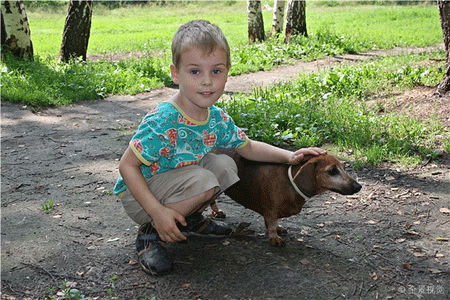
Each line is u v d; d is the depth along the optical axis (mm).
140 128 2842
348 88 7805
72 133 6691
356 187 2949
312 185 3068
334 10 32031
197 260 3158
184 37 2662
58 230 3680
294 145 5652
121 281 2936
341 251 3281
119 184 3094
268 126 5914
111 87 9578
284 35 15289
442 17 6609
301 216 3883
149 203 2750
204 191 2883
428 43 15578
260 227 3684
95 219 3883
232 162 3158
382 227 3643
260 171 3227
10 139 6414
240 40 17062
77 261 3193
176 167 2963
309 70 11414
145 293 2801
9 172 5090
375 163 4883
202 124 2947
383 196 4203
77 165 5301
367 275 2977
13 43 11266
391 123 5902
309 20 25484
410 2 34031
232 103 6898
